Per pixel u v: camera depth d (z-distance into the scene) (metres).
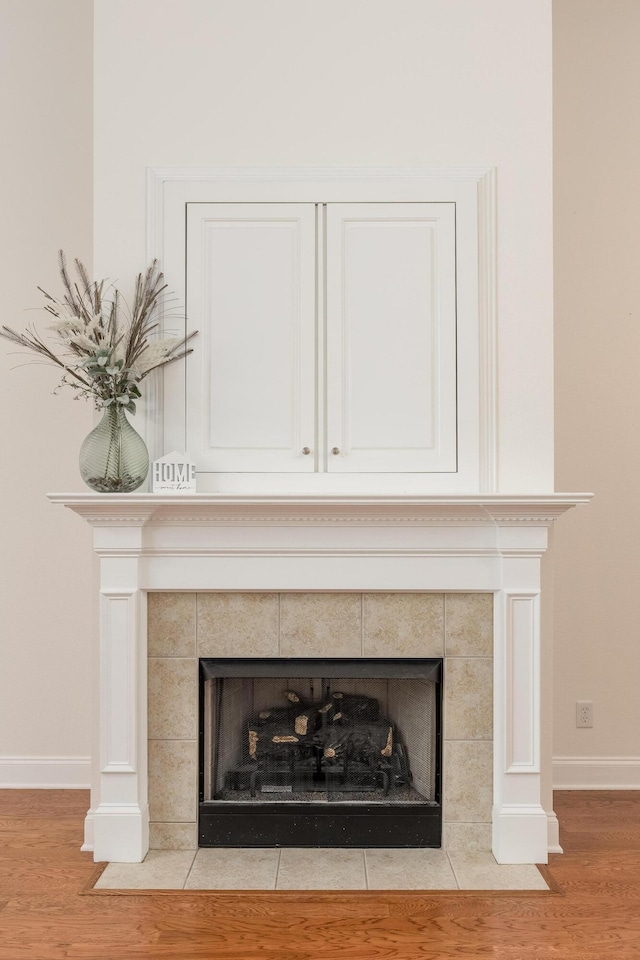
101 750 2.75
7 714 3.48
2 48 3.46
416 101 2.87
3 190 3.45
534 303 2.86
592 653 3.47
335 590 2.80
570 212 3.46
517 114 2.86
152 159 2.88
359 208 2.89
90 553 3.46
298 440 2.88
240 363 2.88
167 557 2.79
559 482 3.47
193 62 2.88
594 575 3.47
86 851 2.83
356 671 2.82
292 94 2.88
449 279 2.88
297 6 2.88
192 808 2.84
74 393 3.45
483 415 2.86
